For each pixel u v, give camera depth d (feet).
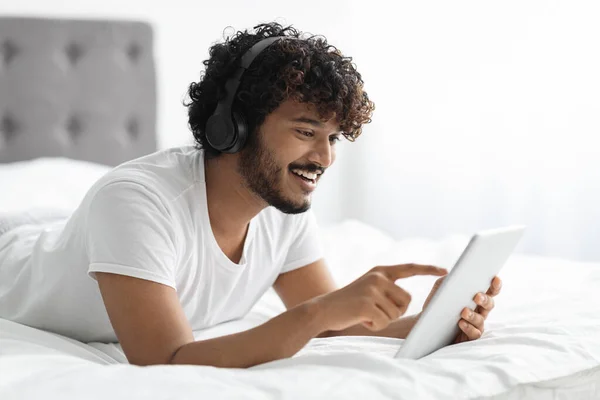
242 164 4.02
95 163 9.15
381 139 11.35
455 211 10.84
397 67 11.11
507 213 10.36
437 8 10.73
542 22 9.88
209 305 4.41
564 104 9.80
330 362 3.51
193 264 4.13
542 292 5.51
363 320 3.50
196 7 9.91
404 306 3.51
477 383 3.37
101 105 9.13
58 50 8.94
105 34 9.09
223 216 4.20
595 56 9.56
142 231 3.71
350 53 11.17
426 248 7.50
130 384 3.05
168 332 3.59
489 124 10.41
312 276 4.91
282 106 3.90
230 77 4.04
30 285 4.42
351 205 11.59
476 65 10.46
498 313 4.91
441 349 4.00
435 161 10.96
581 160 9.75
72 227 4.12
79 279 4.10
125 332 3.61
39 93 8.86
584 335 4.19
